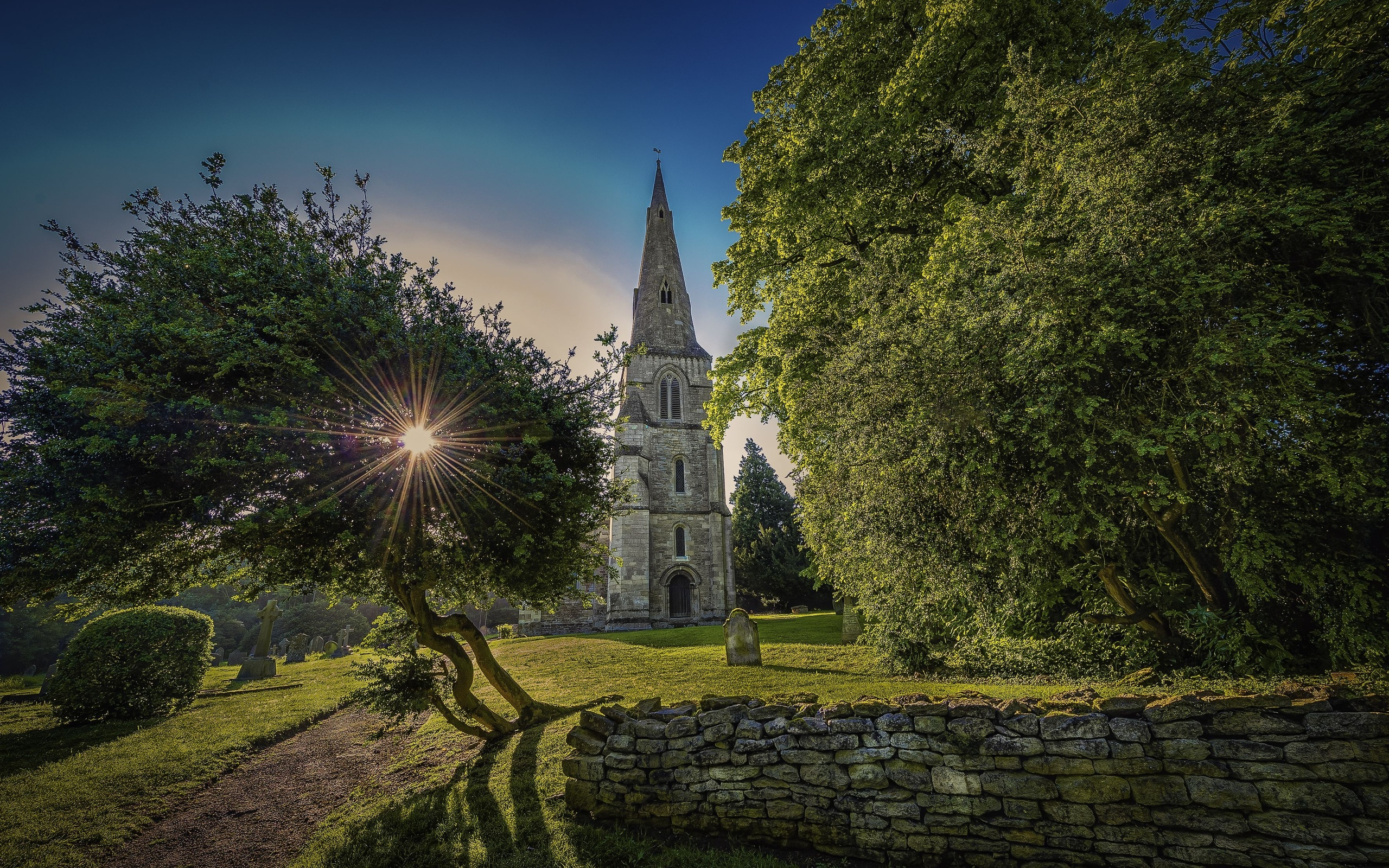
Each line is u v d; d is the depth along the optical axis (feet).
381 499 21.11
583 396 27.12
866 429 25.62
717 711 16.35
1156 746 11.96
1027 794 12.63
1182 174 21.91
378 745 28.43
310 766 25.95
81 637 35.60
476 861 14.42
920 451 24.61
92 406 16.89
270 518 17.97
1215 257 19.92
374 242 23.82
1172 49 29.19
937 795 13.32
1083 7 35.94
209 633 40.78
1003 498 22.56
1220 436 18.81
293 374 18.99
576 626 116.37
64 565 18.79
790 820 14.49
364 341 20.58
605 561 31.01
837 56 43.62
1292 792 10.85
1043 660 29.22
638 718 17.19
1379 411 20.81
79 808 20.35
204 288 20.33
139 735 30.07
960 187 39.29
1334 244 19.17
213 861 16.76
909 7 40.65
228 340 17.76
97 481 17.76
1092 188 21.24
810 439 42.16
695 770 15.78
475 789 19.34
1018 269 22.13
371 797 20.86
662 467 127.95
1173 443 20.61
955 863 12.83
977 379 22.98
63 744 28.81
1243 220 19.98
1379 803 10.23
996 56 36.11
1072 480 22.70
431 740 27.45
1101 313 20.74
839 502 33.83
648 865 13.65
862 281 31.81
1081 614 27.86
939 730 13.66
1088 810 12.12
